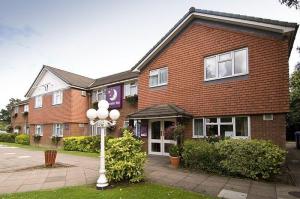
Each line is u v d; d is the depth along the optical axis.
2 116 62.03
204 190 7.68
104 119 8.33
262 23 11.42
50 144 27.33
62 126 25.80
